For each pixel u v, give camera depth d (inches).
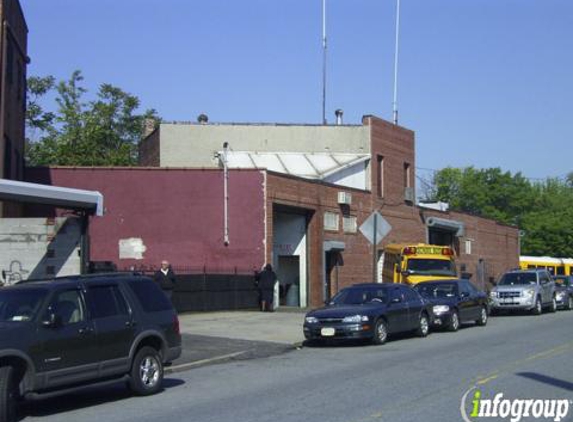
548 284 1298.0
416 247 1144.2
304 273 1263.5
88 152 1936.5
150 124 1792.6
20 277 772.0
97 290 464.8
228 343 753.0
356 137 1483.8
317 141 1493.6
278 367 605.9
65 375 426.3
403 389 467.8
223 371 597.0
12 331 405.4
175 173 1151.6
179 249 1139.9
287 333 836.0
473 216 1971.0
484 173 3189.0
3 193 638.5
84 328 442.3
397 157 1566.2
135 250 1136.8
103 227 1137.4
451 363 589.3
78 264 772.0
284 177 1187.9
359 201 1409.9
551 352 655.1
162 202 1147.3
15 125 1048.8
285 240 1277.1
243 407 425.1
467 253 1920.5
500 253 2176.4
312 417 386.0
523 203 3122.5
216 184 1150.3
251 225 1138.0
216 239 1141.7
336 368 583.5
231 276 1104.2
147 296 499.8
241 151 1493.6
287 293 1274.6
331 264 1332.4
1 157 917.8
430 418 376.8
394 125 1562.5
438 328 925.8
